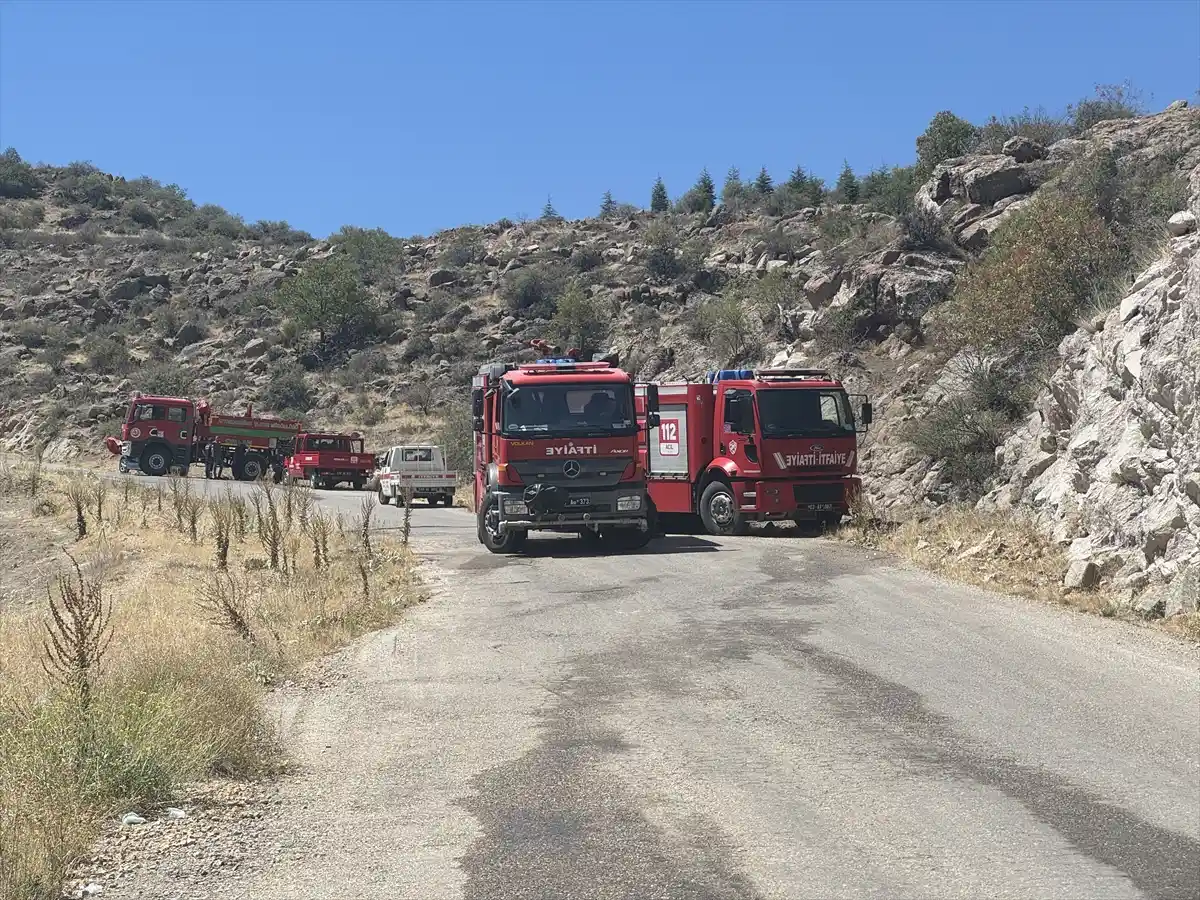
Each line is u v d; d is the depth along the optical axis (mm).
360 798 6926
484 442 21484
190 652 10469
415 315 75562
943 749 7512
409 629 12852
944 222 35250
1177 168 28594
